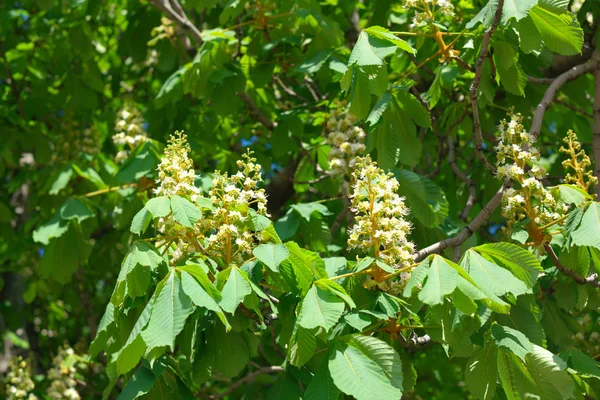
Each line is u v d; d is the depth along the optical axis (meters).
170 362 3.10
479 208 5.72
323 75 5.29
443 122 5.00
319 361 3.09
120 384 6.85
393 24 5.63
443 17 4.69
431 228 4.17
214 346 3.03
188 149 3.09
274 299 3.11
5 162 7.29
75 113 6.95
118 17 7.49
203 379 3.01
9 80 7.15
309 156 5.37
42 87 6.91
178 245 3.02
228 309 2.61
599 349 4.81
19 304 8.03
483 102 4.25
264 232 3.12
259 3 5.16
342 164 4.17
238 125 6.39
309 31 5.26
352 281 3.01
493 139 5.13
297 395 2.94
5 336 7.21
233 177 3.14
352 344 2.64
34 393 6.51
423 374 6.61
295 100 6.13
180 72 5.20
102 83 6.71
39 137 6.62
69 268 5.13
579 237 2.92
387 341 3.06
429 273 2.60
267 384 5.83
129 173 4.87
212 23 6.64
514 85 3.82
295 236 4.48
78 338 8.31
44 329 8.59
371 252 3.04
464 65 3.79
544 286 4.50
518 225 3.43
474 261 2.72
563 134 5.94
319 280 2.71
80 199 5.21
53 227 5.06
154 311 2.59
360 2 6.43
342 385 2.50
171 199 2.85
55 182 5.38
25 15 6.89
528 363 2.82
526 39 3.35
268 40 5.33
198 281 2.66
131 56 6.35
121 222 5.20
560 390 2.78
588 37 5.05
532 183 3.33
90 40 6.57
